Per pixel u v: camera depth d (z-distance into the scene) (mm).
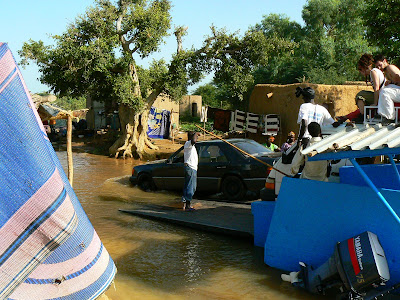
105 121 39906
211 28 22281
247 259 5973
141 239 7055
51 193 2535
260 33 22203
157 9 22281
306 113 6465
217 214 8312
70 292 3035
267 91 18812
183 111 54125
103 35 21875
